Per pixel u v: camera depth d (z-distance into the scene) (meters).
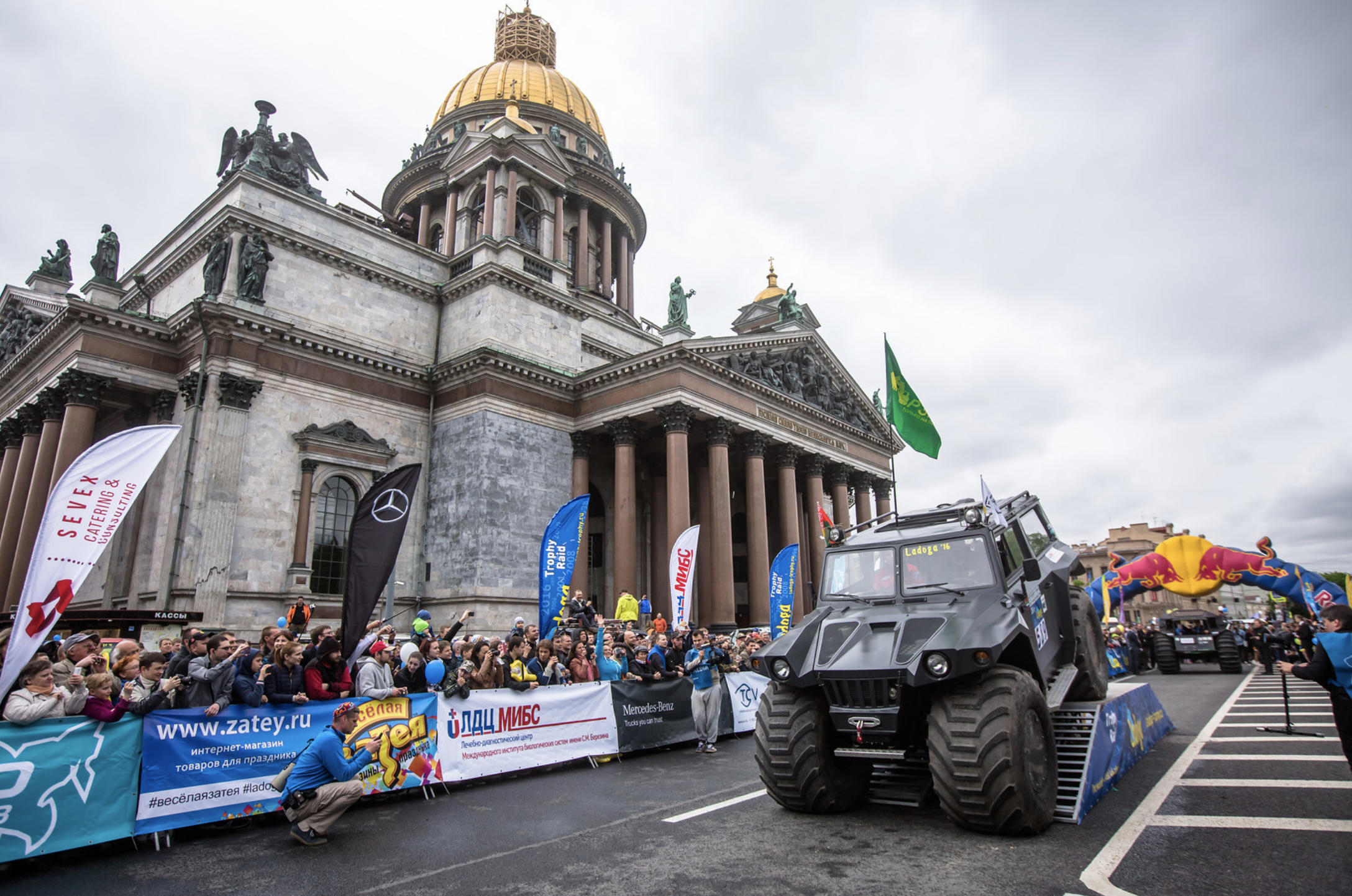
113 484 11.28
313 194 40.91
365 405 37.97
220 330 32.97
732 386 42.03
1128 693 14.59
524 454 39.53
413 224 62.50
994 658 9.49
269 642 13.91
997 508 12.26
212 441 31.67
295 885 8.65
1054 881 7.74
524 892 8.19
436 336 43.69
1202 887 7.39
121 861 9.66
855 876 8.19
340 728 10.69
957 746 9.27
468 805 12.70
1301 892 7.17
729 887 8.06
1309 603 33.47
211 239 37.09
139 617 22.44
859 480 53.53
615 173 69.56
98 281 39.47
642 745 17.88
